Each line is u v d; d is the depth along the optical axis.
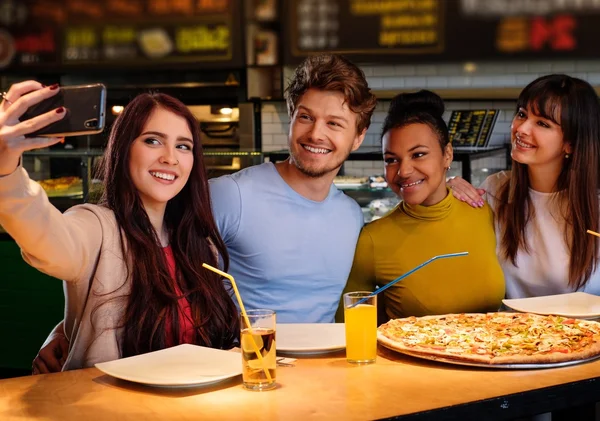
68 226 2.08
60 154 4.75
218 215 2.65
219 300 2.38
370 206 4.28
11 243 4.79
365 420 1.64
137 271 2.23
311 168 2.59
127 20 5.71
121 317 2.21
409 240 2.82
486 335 2.21
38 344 4.81
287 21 5.47
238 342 2.45
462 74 5.86
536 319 2.37
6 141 1.73
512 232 2.88
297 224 2.68
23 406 1.75
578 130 2.75
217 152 4.52
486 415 1.77
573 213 2.79
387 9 5.34
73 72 5.89
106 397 1.81
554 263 2.84
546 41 5.28
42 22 5.83
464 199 2.88
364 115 2.63
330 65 2.56
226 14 5.57
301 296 2.72
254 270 2.68
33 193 1.88
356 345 2.05
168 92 6.02
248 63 5.66
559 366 2.00
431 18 5.31
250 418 1.66
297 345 2.16
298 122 2.60
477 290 2.81
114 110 6.05
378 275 2.87
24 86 1.78
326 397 1.79
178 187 2.30
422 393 1.81
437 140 2.77
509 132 5.91
